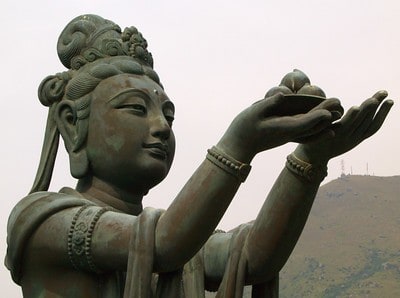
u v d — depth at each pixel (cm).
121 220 580
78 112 658
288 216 593
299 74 571
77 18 696
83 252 580
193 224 545
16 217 605
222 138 556
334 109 532
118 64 666
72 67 681
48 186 673
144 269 551
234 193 552
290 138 538
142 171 641
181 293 600
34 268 607
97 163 650
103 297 596
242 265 611
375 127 566
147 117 651
